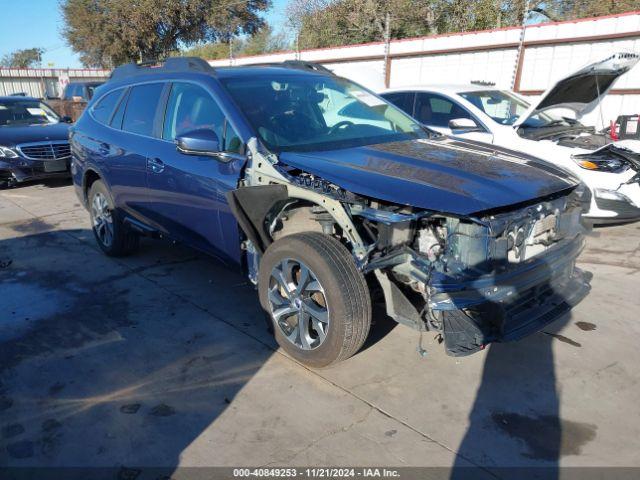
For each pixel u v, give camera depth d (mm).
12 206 8117
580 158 5867
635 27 11188
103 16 26719
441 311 2908
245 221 3361
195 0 26844
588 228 3703
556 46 12562
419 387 3254
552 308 3264
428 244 3021
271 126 3803
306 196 3271
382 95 8039
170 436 2846
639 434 2832
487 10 22453
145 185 4617
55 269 5324
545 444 2758
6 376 3420
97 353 3686
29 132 9375
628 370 3418
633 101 11469
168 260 5531
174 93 4438
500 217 2910
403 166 3320
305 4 26766
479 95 7395
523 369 3441
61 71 34062
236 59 20781
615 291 4633
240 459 2674
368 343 3768
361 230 3238
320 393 3205
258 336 3906
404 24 24234
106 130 5207
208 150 3705
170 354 3666
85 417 3002
